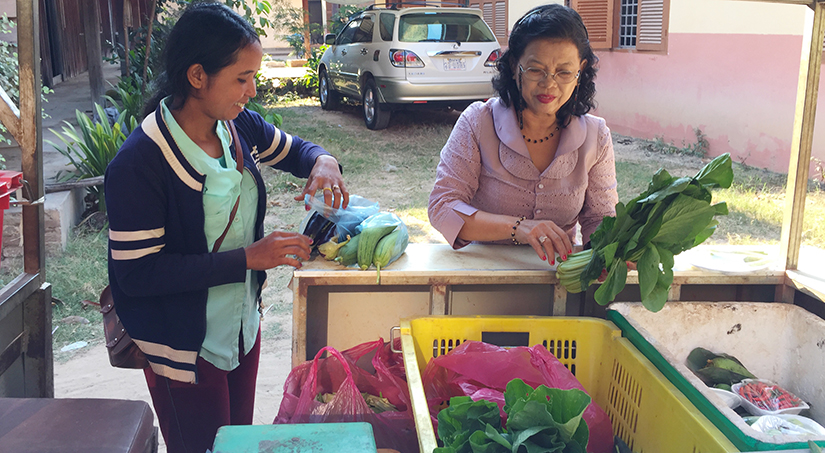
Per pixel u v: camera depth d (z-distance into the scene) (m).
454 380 1.80
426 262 2.07
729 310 2.10
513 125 2.08
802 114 2.09
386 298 2.08
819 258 2.29
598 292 1.78
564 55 1.86
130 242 1.61
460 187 2.15
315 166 2.05
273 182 7.11
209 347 1.81
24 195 2.08
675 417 1.53
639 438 1.70
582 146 2.11
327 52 11.10
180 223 1.69
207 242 1.75
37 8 2.00
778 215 6.00
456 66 8.72
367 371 2.12
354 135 9.30
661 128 9.20
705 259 2.24
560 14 1.88
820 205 6.16
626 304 2.02
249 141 1.98
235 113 1.67
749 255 2.29
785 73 7.33
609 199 2.21
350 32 10.27
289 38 16.41
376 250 1.97
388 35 8.85
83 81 13.57
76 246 5.09
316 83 12.79
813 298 2.18
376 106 9.31
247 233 1.88
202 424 1.88
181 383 1.82
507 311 2.14
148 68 8.34
